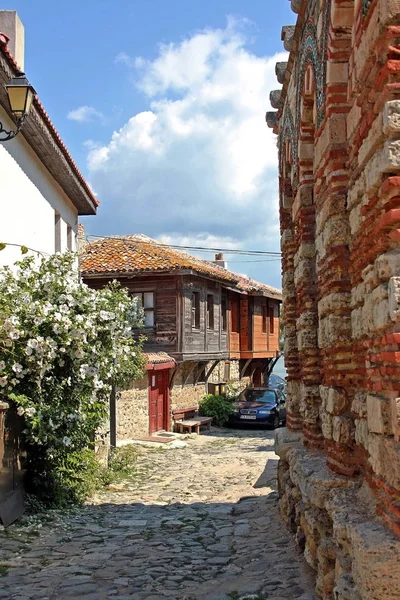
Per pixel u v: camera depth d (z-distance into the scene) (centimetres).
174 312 2428
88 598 587
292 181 898
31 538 829
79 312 1066
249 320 3309
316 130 640
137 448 1962
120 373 1366
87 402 1084
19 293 978
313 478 564
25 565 705
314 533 574
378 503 423
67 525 917
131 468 1557
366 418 486
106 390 1215
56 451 1000
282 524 862
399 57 395
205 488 1293
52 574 669
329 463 578
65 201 1725
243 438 2316
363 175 468
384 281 406
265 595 568
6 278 1024
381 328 407
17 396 910
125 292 1301
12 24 1285
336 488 529
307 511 605
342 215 558
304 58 730
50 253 1527
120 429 2070
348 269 556
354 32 495
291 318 943
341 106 563
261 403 2742
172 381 2489
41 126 1231
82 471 1145
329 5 570
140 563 714
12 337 900
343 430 537
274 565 668
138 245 2688
